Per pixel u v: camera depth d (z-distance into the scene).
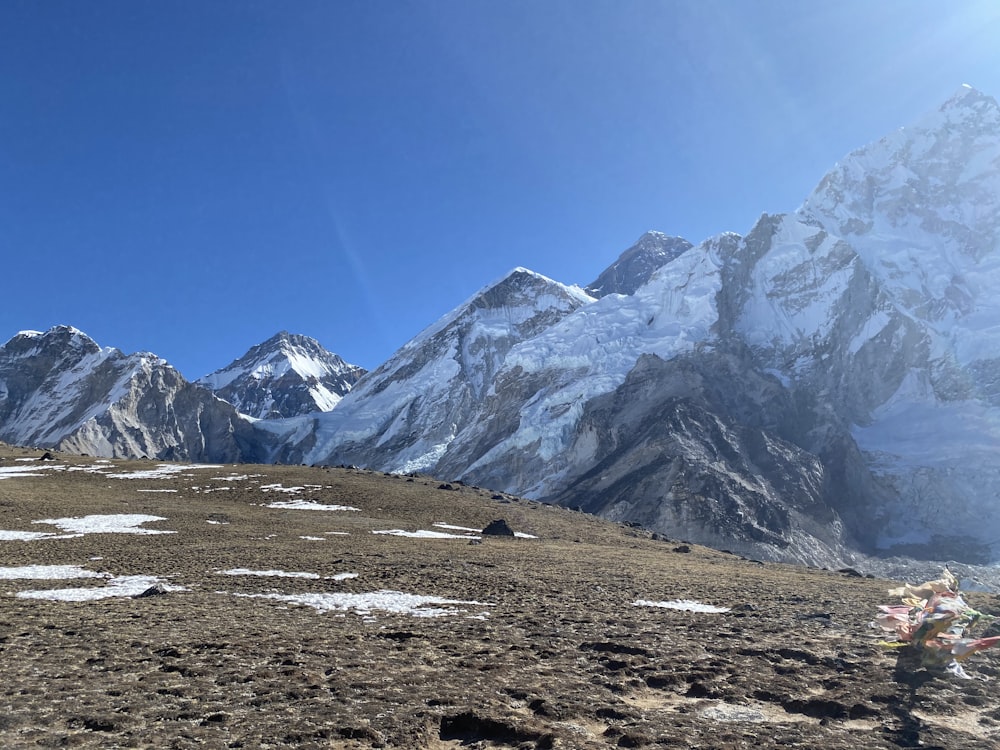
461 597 27.36
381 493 85.44
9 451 119.00
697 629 20.91
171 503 72.38
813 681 14.76
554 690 13.70
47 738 10.30
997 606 24.70
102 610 22.92
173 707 12.10
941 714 12.67
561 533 70.25
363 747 10.40
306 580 31.19
